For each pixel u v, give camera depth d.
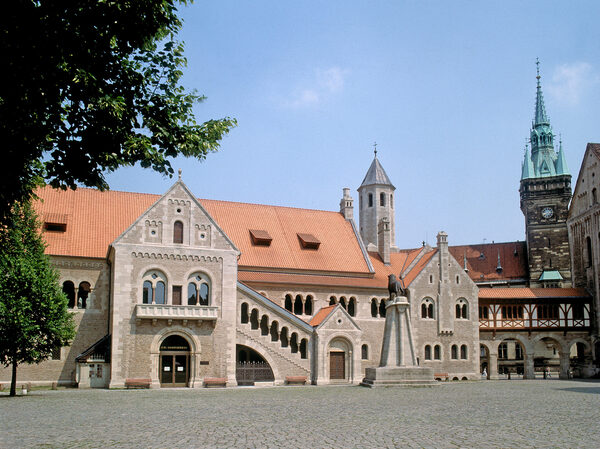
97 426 20.62
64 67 14.05
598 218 71.75
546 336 71.25
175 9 15.69
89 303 53.28
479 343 68.25
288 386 51.22
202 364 50.31
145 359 48.78
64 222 55.41
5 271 38.62
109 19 14.45
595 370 69.88
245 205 69.44
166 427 20.06
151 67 16.44
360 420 21.84
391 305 46.72
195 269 51.72
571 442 16.28
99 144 15.38
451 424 20.47
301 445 15.83
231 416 23.69
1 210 16.50
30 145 14.49
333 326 56.66
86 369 48.88
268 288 60.66
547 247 104.31
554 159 108.56
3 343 37.78
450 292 67.50
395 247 89.06
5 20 12.92
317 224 70.88
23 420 22.84
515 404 29.11
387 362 45.78
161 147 16.55
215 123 17.25
